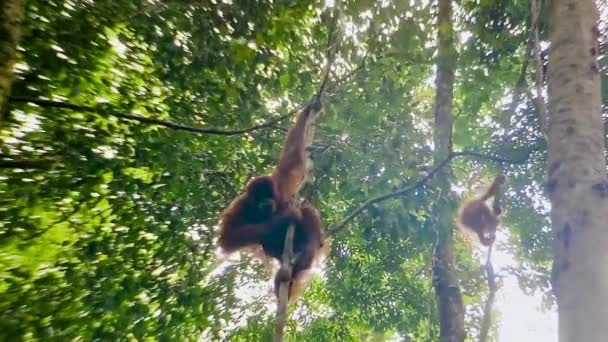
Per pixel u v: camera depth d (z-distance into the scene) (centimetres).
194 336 765
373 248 1012
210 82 765
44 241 679
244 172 823
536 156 895
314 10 678
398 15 556
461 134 838
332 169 765
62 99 695
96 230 700
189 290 720
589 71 414
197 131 610
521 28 766
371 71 687
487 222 693
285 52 783
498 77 786
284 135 818
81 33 671
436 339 1069
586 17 436
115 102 721
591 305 325
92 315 651
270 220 650
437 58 625
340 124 754
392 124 766
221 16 754
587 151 379
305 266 641
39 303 598
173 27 745
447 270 711
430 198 691
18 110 646
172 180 718
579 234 350
